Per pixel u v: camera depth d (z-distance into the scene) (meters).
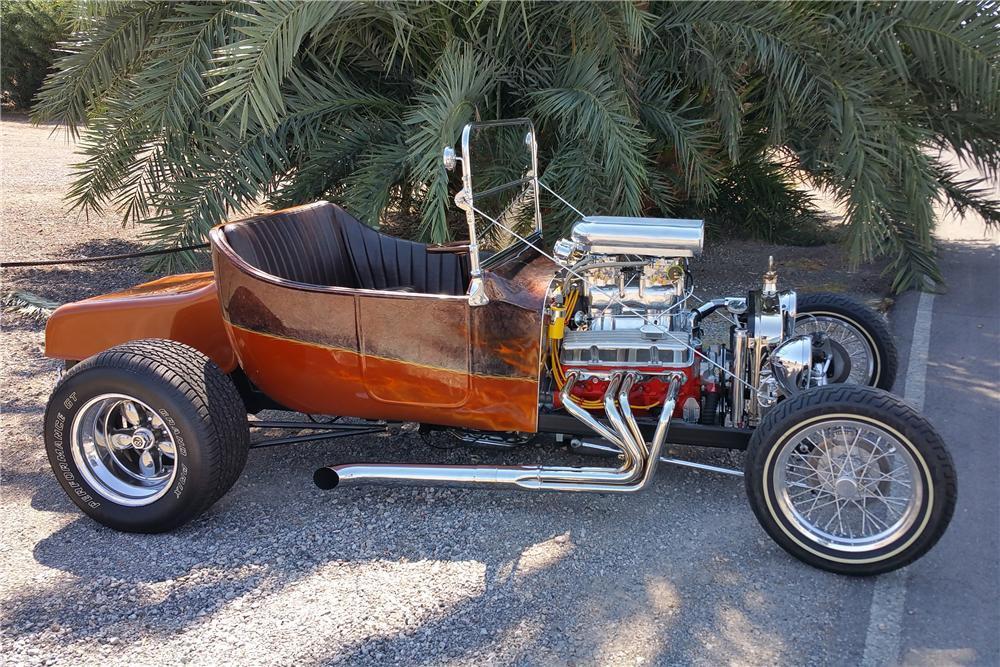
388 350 3.31
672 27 6.04
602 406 3.45
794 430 2.88
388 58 6.36
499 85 5.99
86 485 3.30
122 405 3.32
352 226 4.27
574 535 3.26
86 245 8.51
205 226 5.91
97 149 6.18
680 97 6.61
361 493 3.63
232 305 3.46
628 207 5.34
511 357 3.20
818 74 5.84
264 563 3.09
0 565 3.10
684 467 3.80
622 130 5.38
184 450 3.14
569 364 3.38
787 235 8.58
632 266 3.35
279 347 3.44
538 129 6.24
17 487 3.75
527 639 2.63
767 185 8.20
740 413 3.37
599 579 2.96
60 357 3.81
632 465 3.20
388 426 3.78
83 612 2.80
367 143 6.27
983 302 6.25
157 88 5.77
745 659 2.54
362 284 4.30
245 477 3.79
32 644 2.63
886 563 2.86
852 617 2.74
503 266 3.50
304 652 2.58
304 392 3.53
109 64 6.29
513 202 3.96
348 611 2.79
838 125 5.77
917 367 4.96
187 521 3.31
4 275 7.24
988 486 3.57
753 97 6.95
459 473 3.34
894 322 5.82
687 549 3.16
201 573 3.03
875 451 3.03
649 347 3.29
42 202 10.50
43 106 6.39
